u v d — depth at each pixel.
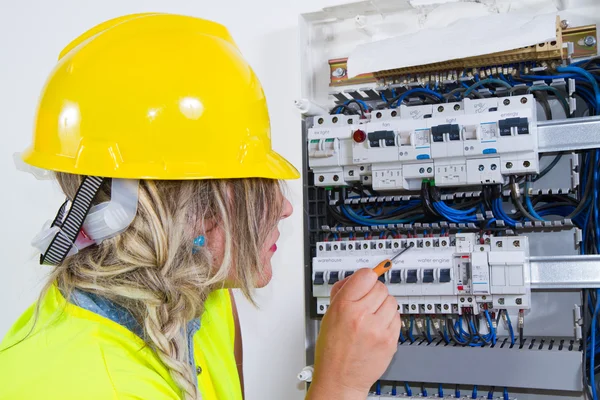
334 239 1.67
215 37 0.93
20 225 2.19
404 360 1.53
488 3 1.60
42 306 0.84
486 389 1.58
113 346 0.78
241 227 0.89
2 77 2.21
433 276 1.48
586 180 1.48
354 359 0.91
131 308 0.82
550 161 1.55
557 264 1.44
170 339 0.80
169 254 0.82
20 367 0.77
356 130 1.53
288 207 1.02
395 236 1.61
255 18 1.95
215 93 0.87
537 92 1.52
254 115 0.93
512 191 1.47
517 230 1.56
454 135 1.44
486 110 1.44
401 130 1.49
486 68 1.54
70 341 0.77
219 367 1.05
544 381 1.41
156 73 0.84
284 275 1.84
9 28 2.21
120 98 0.83
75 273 0.82
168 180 0.84
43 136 0.87
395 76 1.62
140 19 0.90
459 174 1.46
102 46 0.86
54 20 2.17
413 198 1.63
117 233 0.81
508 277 1.42
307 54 1.78
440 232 1.57
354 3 1.64
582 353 1.40
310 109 1.60
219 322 1.10
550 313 1.55
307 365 1.67
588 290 1.46
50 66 2.18
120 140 0.82
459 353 1.48
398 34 1.69
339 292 0.97
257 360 1.88
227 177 0.85
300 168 1.89
